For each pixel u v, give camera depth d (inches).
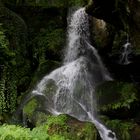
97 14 304.8
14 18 485.1
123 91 387.2
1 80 422.0
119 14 282.5
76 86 432.8
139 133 351.9
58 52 496.4
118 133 358.9
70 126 329.4
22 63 469.7
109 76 447.8
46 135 253.1
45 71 464.1
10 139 220.1
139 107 375.9
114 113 374.3
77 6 513.7
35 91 430.9
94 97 402.6
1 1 511.5
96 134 327.6
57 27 523.2
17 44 472.7
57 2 528.4
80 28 493.7
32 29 517.7
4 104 414.0
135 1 235.5
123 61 423.2
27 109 388.5
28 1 524.1
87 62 464.8
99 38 456.1
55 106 406.0
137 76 421.1
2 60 428.1
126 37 420.8
